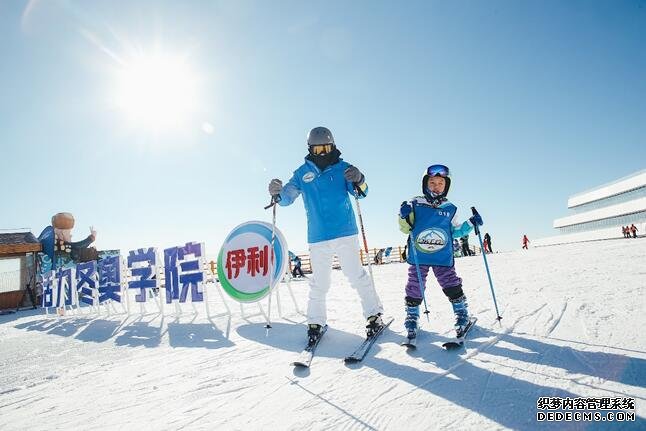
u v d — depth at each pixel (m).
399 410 1.71
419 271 2.92
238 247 4.89
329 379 2.21
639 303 3.23
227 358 2.91
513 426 1.47
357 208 3.39
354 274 3.22
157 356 3.25
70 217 14.78
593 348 2.25
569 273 5.77
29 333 6.17
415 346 2.57
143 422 1.83
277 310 5.08
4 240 14.40
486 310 3.59
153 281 6.26
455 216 3.08
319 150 3.39
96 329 5.48
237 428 1.67
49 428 1.87
